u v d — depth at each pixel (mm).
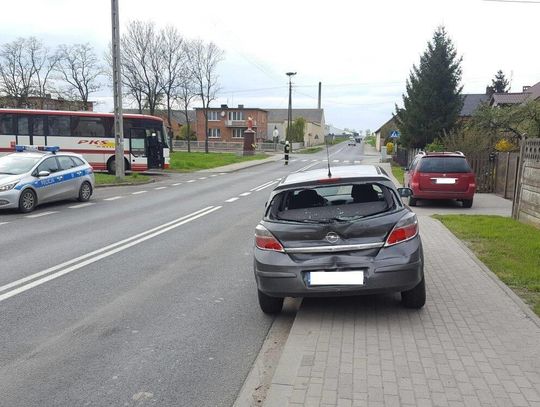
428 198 14969
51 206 15703
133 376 4164
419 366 4066
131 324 5355
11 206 13797
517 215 11250
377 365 4098
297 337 4773
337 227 5090
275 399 3617
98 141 27484
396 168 37031
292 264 5094
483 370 3971
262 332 5168
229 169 36000
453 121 34125
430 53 34344
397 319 5199
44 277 7219
